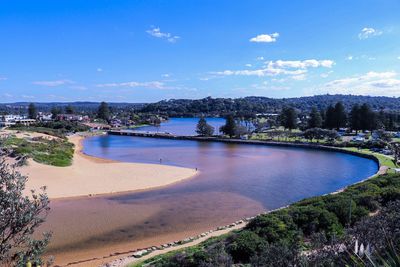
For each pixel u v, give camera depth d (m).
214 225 33.28
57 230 30.73
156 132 161.12
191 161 76.69
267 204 41.53
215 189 48.31
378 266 4.98
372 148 93.44
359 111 131.62
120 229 31.70
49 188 44.69
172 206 39.41
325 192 48.97
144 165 67.00
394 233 9.32
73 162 69.12
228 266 17.98
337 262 8.30
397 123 139.38
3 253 5.82
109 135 157.62
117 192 44.72
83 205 38.72
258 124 171.88
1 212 5.86
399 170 59.59
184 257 20.05
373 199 28.31
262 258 10.91
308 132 118.00
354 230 11.20
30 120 190.12
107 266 23.09
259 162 76.25
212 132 142.00
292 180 56.78
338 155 90.25
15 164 6.86
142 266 21.42
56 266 23.94
